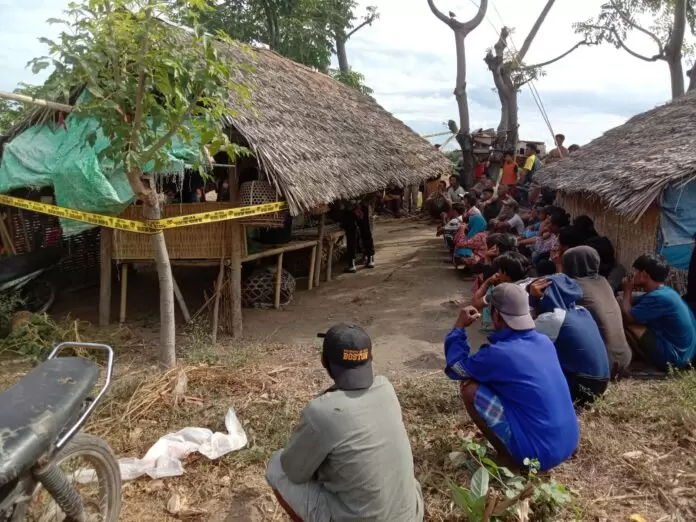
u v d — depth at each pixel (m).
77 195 6.19
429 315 7.75
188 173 8.07
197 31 4.29
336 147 8.57
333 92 12.27
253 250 7.49
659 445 4.18
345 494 2.59
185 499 3.66
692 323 5.38
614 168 7.75
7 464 2.16
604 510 3.52
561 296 4.64
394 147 11.53
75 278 8.92
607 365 4.55
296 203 6.16
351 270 10.36
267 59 10.49
